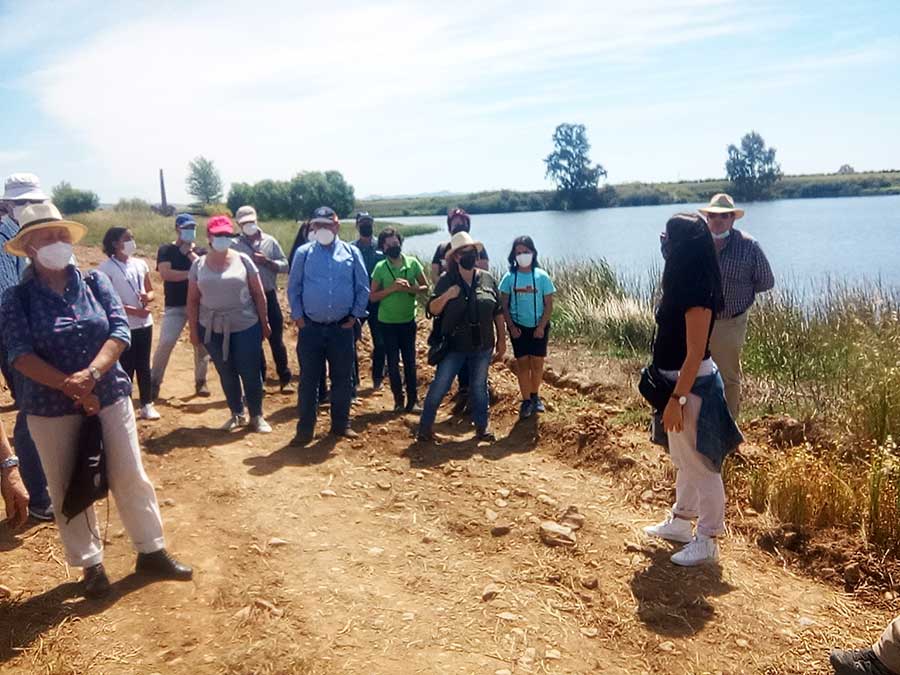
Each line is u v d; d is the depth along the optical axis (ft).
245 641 12.03
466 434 22.91
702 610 12.85
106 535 15.66
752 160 369.30
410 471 19.54
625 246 135.64
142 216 111.96
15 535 15.40
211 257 22.06
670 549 14.85
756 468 17.33
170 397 26.58
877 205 257.55
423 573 14.20
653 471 18.13
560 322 35.99
